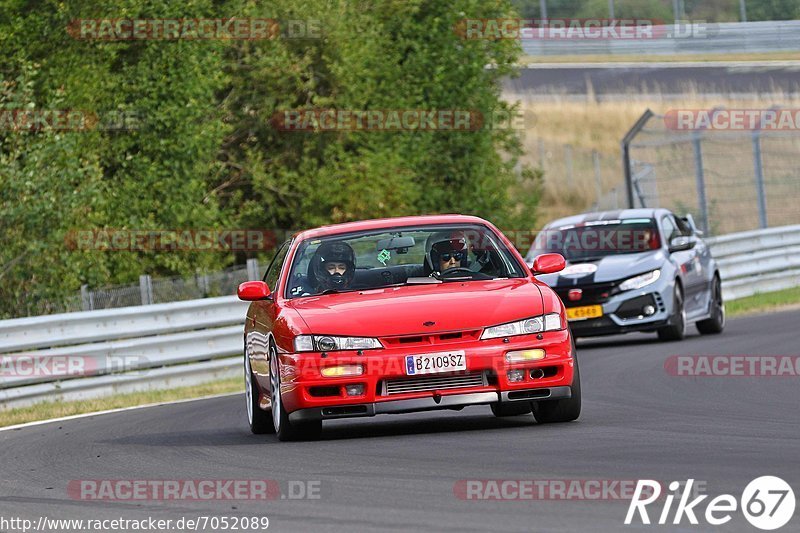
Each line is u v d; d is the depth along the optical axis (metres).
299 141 87.75
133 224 74.25
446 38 93.19
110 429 39.28
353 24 87.69
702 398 36.44
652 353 51.69
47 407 49.41
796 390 37.19
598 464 24.31
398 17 93.00
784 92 151.75
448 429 31.91
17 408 49.75
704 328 61.47
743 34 177.25
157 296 64.50
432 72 92.75
